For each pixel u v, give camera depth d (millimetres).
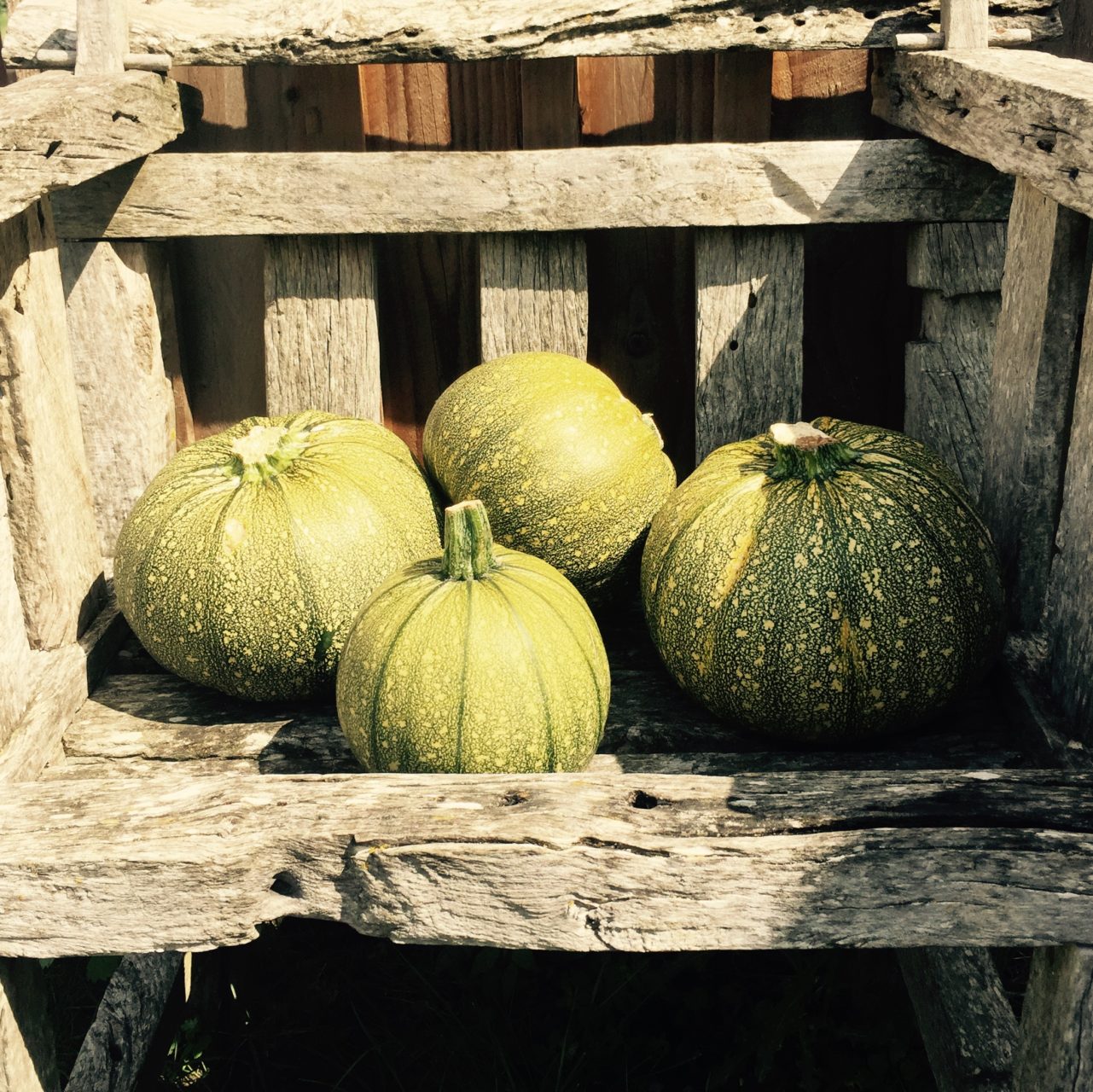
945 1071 864
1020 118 825
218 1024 1035
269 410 1072
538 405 905
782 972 1048
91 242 1014
